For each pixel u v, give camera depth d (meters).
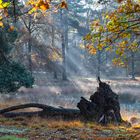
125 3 7.97
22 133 12.38
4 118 17.08
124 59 9.36
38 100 34.16
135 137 11.88
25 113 18.41
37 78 58.50
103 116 17.95
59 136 12.15
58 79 62.16
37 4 5.25
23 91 41.69
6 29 27.12
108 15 8.30
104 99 18.30
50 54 42.94
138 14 8.16
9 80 27.66
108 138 11.98
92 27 8.49
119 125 17.47
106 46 8.62
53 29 43.19
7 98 34.25
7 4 5.49
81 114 18.30
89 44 8.81
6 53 29.25
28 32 41.09
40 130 13.39
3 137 9.85
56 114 18.33
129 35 8.27
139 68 80.31
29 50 41.53
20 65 28.72
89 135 12.84
